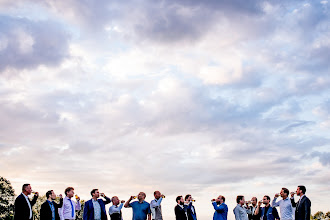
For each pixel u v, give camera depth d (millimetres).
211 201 16594
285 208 15062
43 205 14516
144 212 15898
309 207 13359
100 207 15758
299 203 13648
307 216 13250
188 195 17234
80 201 15547
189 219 16828
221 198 16828
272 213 17297
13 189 44562
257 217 17781
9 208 43281
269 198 17547
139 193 16109
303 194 13703
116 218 16656
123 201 16625
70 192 15391
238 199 17125
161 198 16547
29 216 13555
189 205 17031
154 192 16656
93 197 15828
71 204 15398
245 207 18438
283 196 15266
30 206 13727
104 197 16359
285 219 14961
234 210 17094
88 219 15383
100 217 15625
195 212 17109
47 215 14383
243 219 16859
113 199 16859
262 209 17625
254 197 18500
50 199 14797
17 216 13289
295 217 13758
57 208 14938
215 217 16375
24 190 13773
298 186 13844
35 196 14133
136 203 16078
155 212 16359
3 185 43500
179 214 16734
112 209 16719
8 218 43062
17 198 13500
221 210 16281
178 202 17016
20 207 13359
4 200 43000
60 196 15125
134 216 15797
